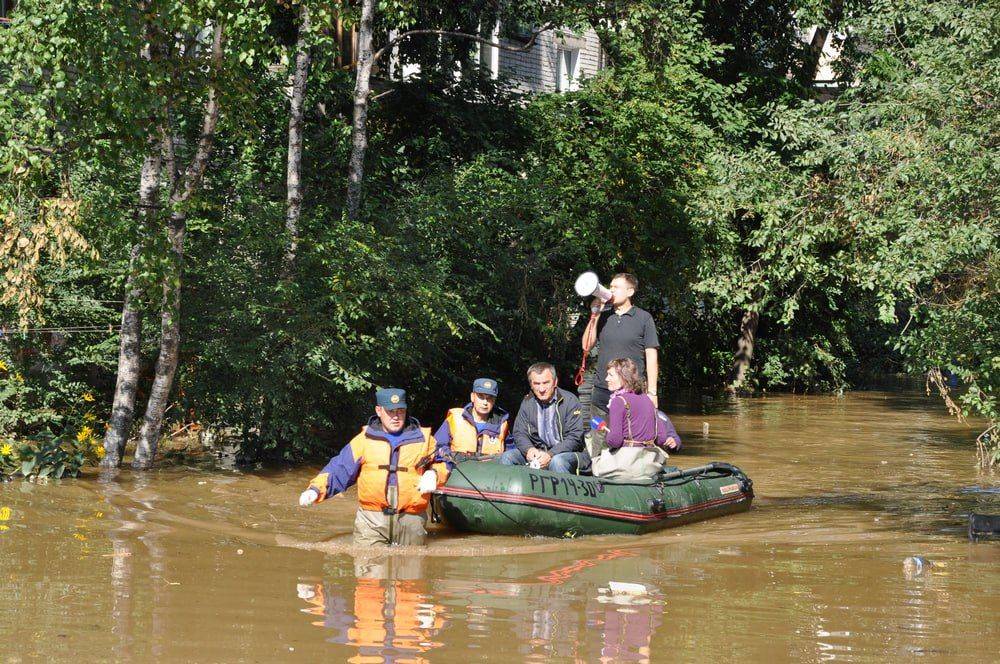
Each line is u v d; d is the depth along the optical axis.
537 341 31.17
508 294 29.45
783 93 43.00
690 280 35.03
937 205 18.39
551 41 47.59
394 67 34.38
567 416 17.02
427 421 28.33
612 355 17.52
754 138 40.56
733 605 10.54
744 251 41.62
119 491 17.34
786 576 11.94
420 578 11.73
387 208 27.14
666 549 13.75
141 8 17.92
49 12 17.12
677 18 34.19
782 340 47.00
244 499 17.27
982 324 18.73
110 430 20.14
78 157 18.62
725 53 43.50
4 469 18.09
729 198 26.80
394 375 25.94
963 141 17.89
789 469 22.92
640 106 33.03
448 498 14.81
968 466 23.47
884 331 55.56
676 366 47.38
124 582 11.04
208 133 20.14
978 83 18.77
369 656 8.73
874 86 25.34
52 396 21.39
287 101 27.20
